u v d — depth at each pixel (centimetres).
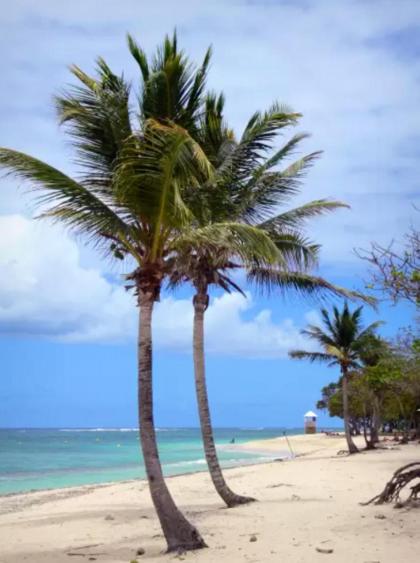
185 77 1265
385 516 1434
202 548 1160
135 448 9250
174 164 1112
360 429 9050
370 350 4334
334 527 1341
